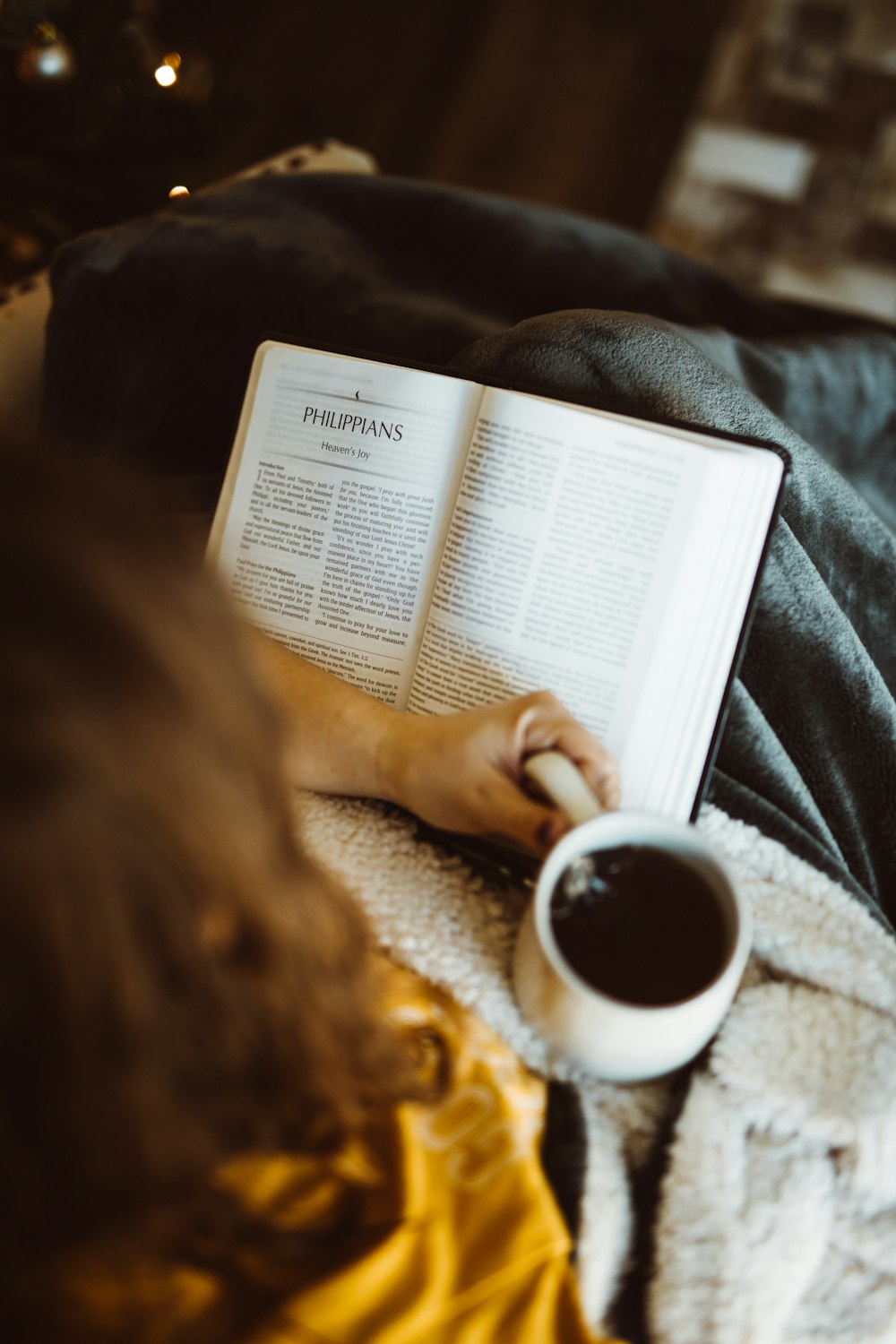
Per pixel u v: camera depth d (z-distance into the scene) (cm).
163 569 28
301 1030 36
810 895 55
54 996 26
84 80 114
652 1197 47
